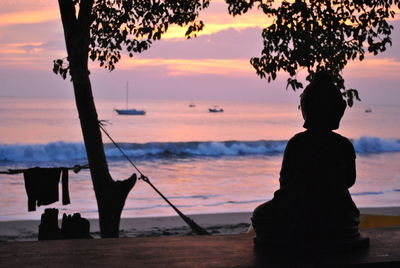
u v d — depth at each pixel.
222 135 69.50
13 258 3.17
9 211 18.33
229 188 25.14
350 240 3.32
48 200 8.65
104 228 8.66
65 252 3.30
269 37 8.89
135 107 178.38
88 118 8.61
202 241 3.60
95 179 8.70
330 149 3.33
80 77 8.48
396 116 136.62
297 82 9.09
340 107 3.42
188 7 9.83
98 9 9.65
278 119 110.31
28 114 97.88
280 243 3.30
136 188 23.64
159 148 38.94
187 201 21.03
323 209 3.27
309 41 8.80
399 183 27.11
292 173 3.33
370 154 43.59
